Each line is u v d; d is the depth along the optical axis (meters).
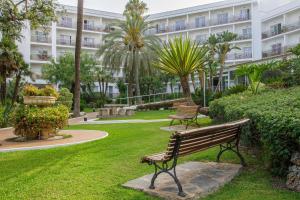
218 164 5.41
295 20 39.59
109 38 34.16
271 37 42.16
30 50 44.84
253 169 5.08
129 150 7.05
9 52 18.53
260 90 10.98
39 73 44.94
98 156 6.50
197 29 49.41
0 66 18.47
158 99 37.09
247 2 45.34
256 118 5.00
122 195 4.05
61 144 8.12
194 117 11.34
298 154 4.18
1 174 5.23
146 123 14.04
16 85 20.91
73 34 49.19
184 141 3.93
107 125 14.02
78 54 19.52
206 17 49.38
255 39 44.81
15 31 10.52
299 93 7.32
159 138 8.65
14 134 9.95
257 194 4.00
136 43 32.34
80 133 10.70
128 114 21.48
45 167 5.65
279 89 10.27
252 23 45.03
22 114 9.07
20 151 7.34
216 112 9.78
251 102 7.06
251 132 5.34
